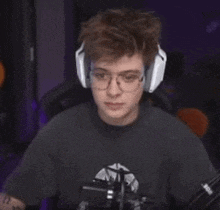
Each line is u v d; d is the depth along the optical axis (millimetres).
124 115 888
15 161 2570
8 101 3100
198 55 2979
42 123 1059
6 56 3057
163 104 1018
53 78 3045
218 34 2928
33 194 917
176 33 2918
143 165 928
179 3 2867
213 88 2844
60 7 2861
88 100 1001
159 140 937
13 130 3098
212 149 2406
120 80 789
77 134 935
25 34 2994
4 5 2980
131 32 761
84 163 927
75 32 2846
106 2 2488
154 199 875
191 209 817
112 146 926
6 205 878
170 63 2928
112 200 753
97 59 766
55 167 949
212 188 796
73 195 937
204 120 1034
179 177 938
